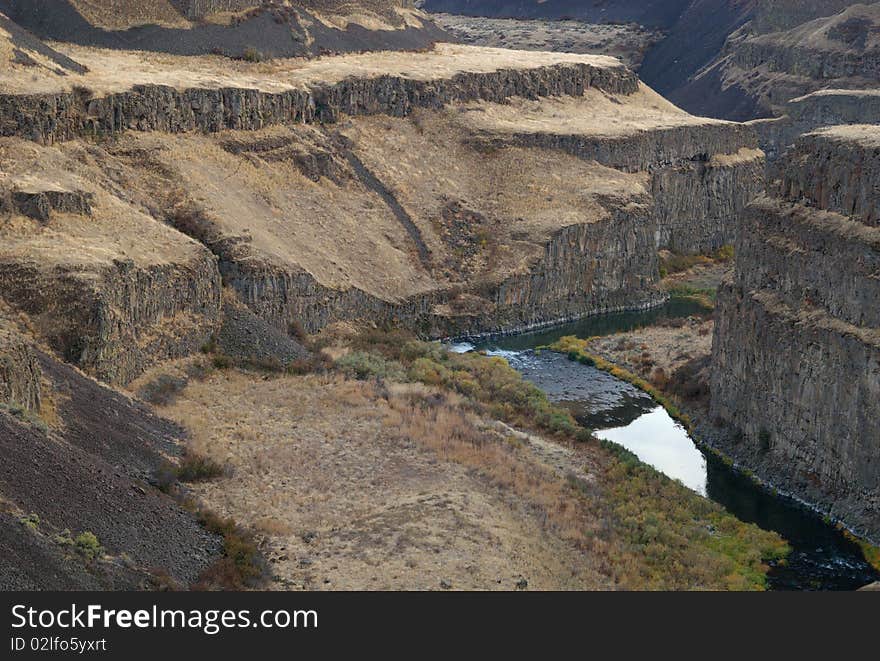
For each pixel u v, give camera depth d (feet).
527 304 408.87
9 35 347.97
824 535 233.76
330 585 169.58
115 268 244.63
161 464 201.77
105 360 231.30
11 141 302.86
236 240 325.01
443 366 324.19
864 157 251.60
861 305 242.58
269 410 248.73
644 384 333.62
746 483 262.67
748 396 280.31
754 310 277.85
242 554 174.91
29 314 228.43
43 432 176.65
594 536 207.72
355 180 417.90
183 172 346.33
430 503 202.59
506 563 182.50
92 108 341.21
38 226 259.80
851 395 240.53
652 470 256.11
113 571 152.66
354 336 345.92
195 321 278.05
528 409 294.66
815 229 260.83
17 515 149.79
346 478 214.90
